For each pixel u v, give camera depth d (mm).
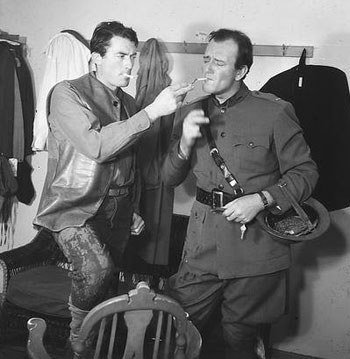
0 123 2924
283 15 2635
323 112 2486
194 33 2789
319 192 2500
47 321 2369
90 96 1979
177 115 2191
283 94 2551
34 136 2953
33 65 3137
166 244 2447
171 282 2150
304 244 2746
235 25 2713
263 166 1910
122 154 2004
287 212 1960
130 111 2148
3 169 2930
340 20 2557
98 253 1935
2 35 3113
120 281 2635
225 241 1935
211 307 2100
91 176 1924
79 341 1313
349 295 2705
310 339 2789
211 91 1900
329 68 2490
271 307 2004
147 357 1862
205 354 2398
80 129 1866
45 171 3174
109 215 2031
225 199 1926
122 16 2914
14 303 2430
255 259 1920
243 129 1909
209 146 1942
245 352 2105
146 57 2611
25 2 3119
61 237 1969
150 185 2377
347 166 2479
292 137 1896
